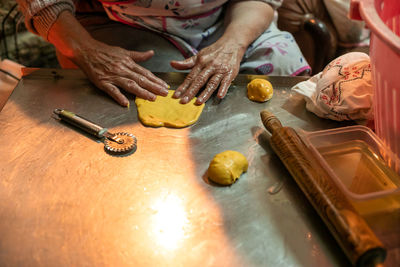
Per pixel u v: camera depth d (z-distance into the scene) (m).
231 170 0.70
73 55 1.01
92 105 0.93
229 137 0.83
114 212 0.65
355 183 0.69
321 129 0.86
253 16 1.17
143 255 0.59
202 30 1.27
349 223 0.55
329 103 0.84
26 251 0.59
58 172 0.73
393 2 0.74
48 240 0.61
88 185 0.70
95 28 1.24
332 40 1.65
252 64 1.21
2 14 1.66
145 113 0.88
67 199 0.68
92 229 0.63
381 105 0.69
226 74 0.98
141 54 1.01
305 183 0.64
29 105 0.91
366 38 1.66
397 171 0.70
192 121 0.86
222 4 1.24
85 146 0.79
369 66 0.82
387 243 0.58
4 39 1.69
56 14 1.02
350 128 0.78
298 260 0.58
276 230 0.63
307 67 1.26
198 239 0.61
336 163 0.73
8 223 0.64
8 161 0.75
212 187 0.70
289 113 0.90
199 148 0.79
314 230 0.63
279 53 1.21
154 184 0.71
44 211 0.66
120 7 1.15
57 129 0.84
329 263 0.58
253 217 0.65
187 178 0.72
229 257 0.59
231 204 0.67
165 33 1.21
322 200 0.60
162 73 1.00
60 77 1.02
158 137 0.82
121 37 1.17
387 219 0.61
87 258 0.59
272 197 0.69
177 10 1.15
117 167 0.74
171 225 0.63
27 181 0.71
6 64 1.30
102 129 0.81
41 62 1.85
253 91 0.94
